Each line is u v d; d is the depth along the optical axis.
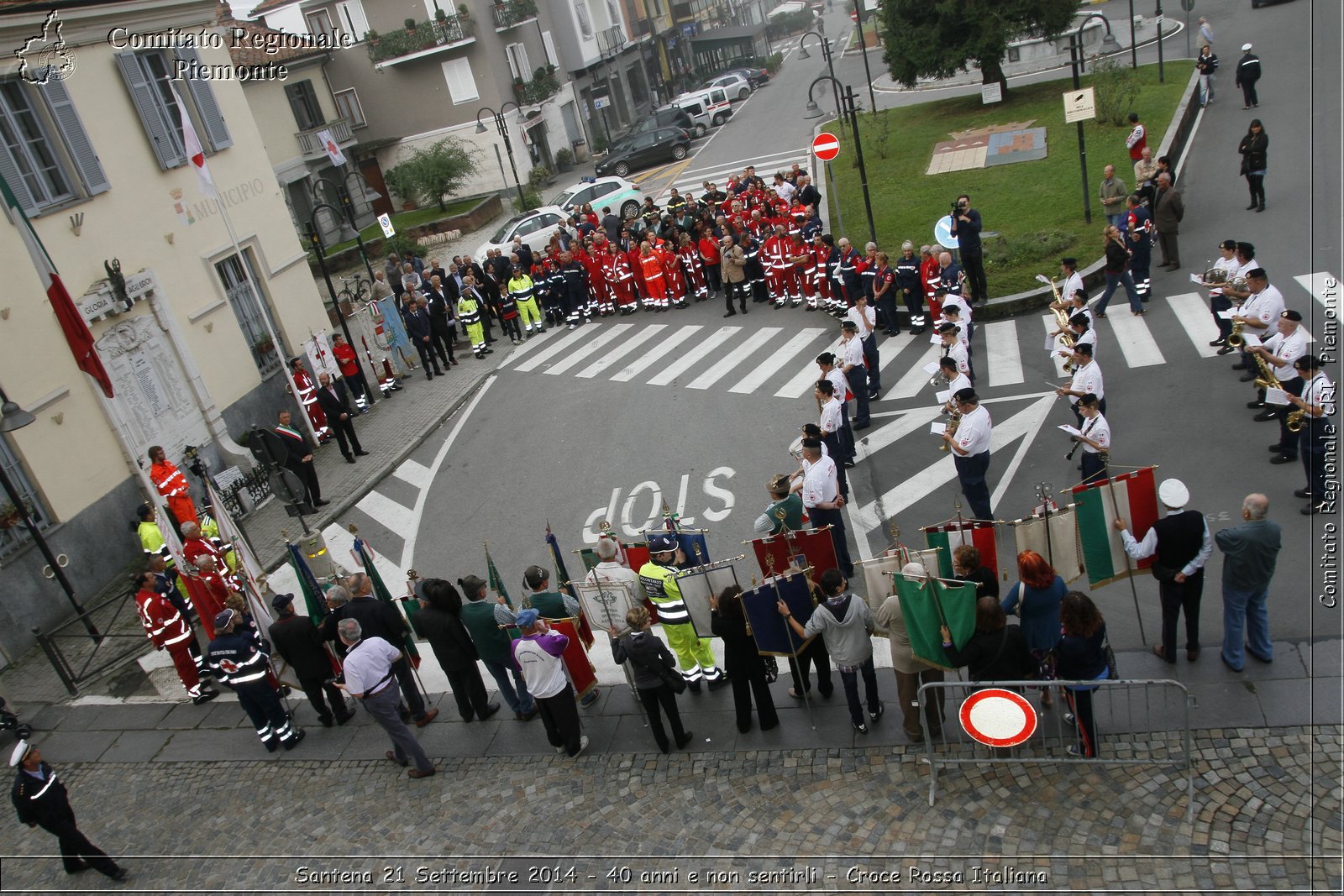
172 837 9.15
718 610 8.41
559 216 29.05
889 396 15.20
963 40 30.64
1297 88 24.50
